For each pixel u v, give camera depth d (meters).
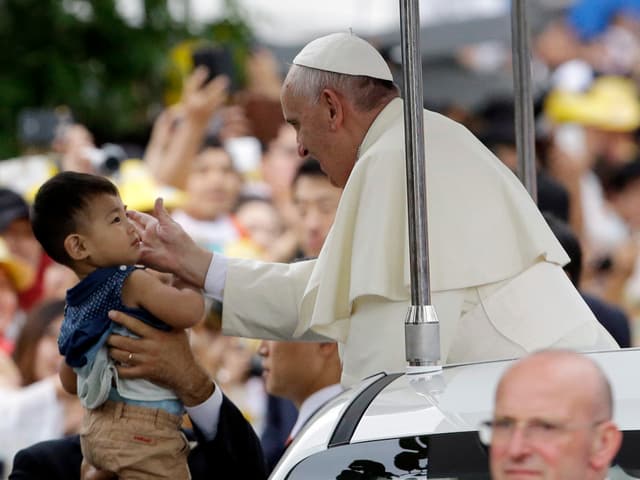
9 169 29.84
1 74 34.81
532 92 16.53
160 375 13.76
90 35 35.66
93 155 29.19
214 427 14.50
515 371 8.26
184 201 29.56
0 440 23.11
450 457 9.60
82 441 14.02
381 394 10.83
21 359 23.92
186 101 30.12
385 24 40.34
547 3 41.91
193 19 36.41
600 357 10.87
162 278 15.30
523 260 14.13
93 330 13.66
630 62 41.12
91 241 13.82
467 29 38.25
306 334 15.05
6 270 26.67
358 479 9.66
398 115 14.80
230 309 15.12
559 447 8.12
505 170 14.65
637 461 9.04
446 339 13.77
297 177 25.38
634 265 35.53
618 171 36.47
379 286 13.73
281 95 15.27
